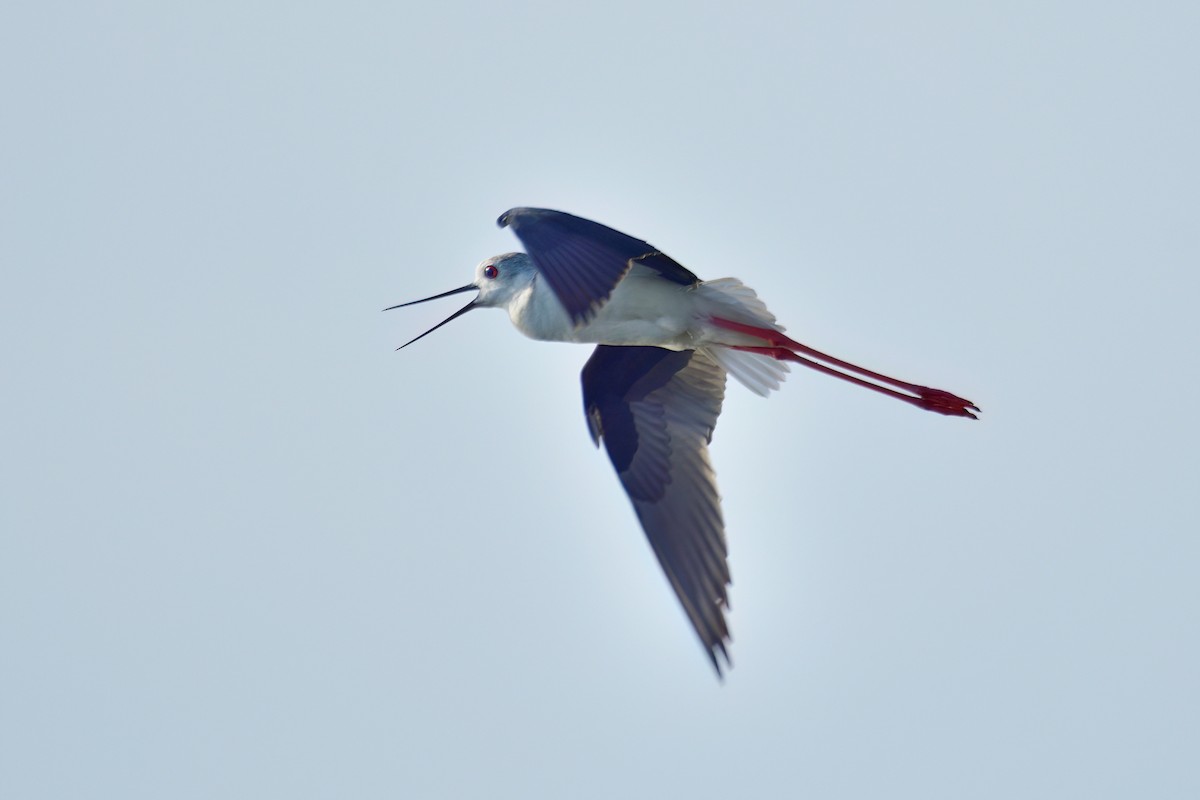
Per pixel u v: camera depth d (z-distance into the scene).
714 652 13.48
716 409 14.60
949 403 14.67
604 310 14.27
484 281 15.79
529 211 13.06
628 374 14.65
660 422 14.52
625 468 14.39
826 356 14.38
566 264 12.80
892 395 14.61
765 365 14.59
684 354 14.69
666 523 14.13
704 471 14.30
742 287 14.20
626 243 13.15
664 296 14.17
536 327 14.98
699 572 13.89
